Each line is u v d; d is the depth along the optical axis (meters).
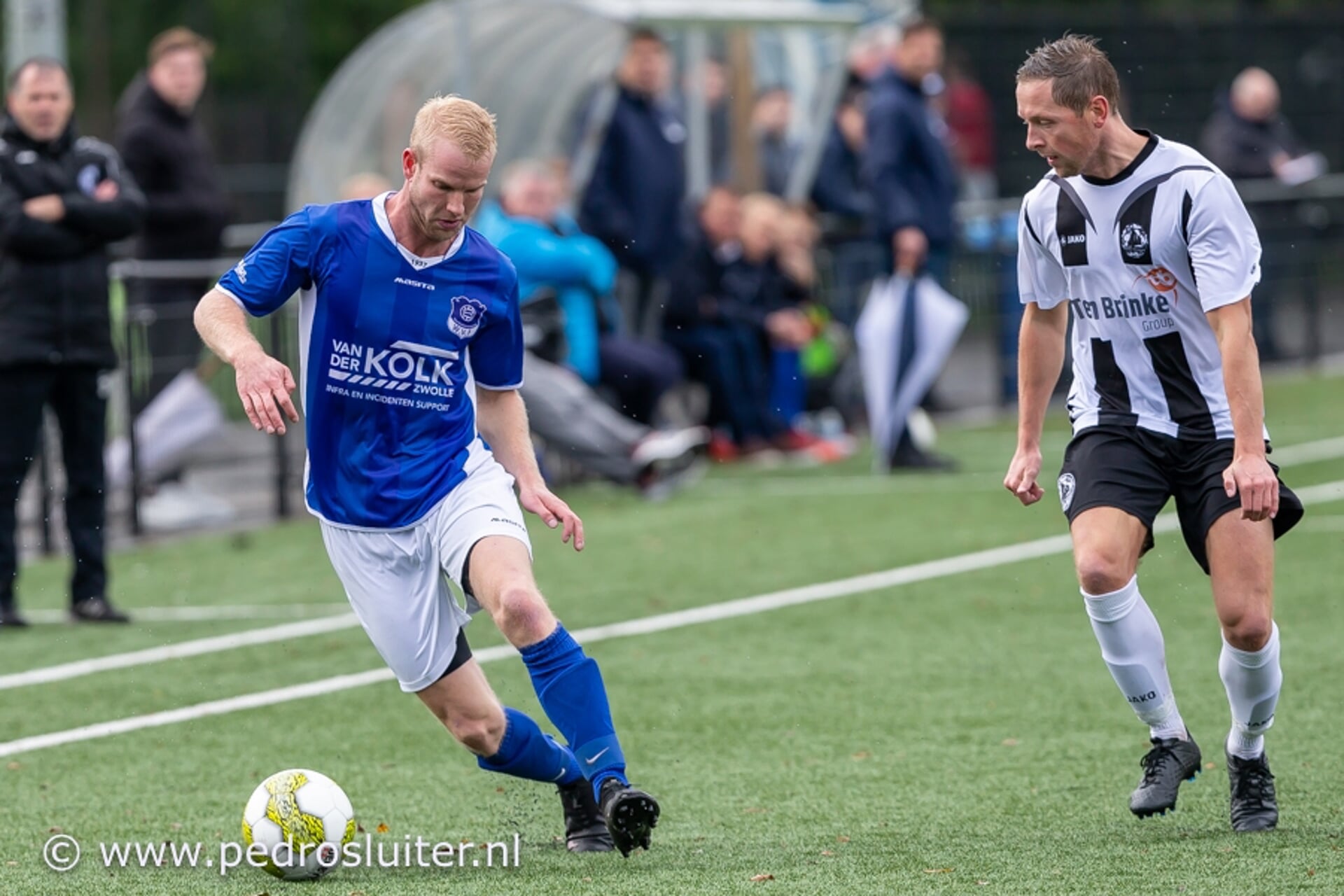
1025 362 17.70
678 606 29.12
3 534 28.44
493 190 48.41
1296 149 65.56
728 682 24.14
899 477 42.34
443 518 15.89
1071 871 15.52
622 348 41.38
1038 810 17.95
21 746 21.59
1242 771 17.08
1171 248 16.41
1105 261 16.73
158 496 37.94
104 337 28.27
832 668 24.80
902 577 31.05
